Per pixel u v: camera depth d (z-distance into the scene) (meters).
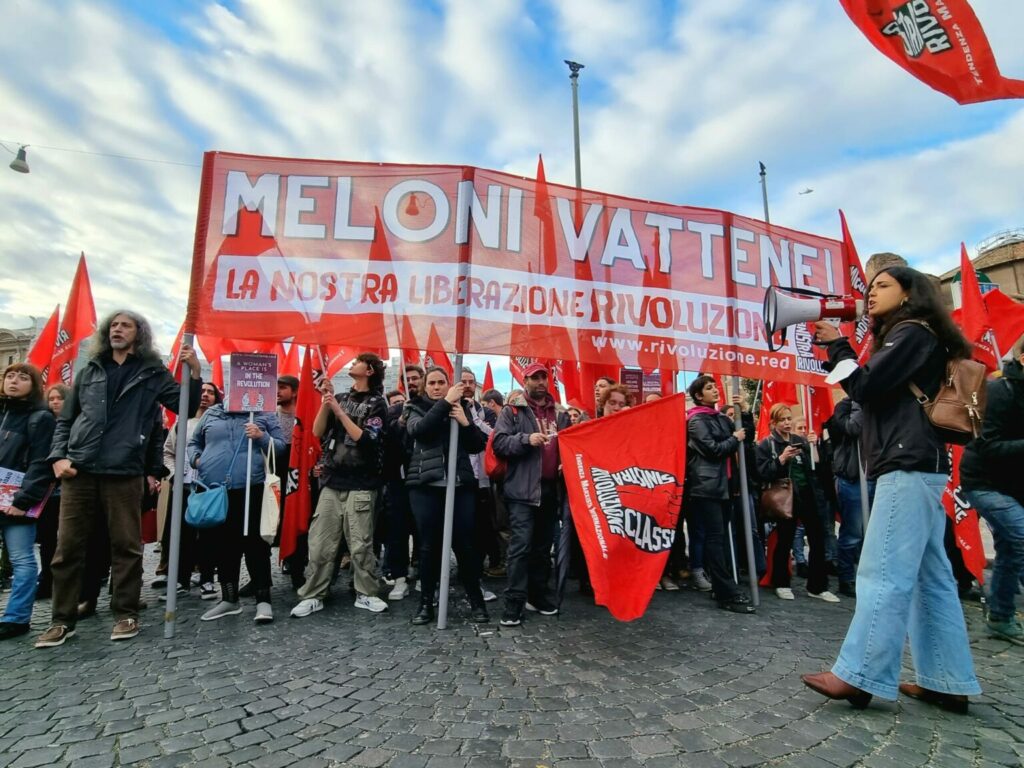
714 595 4.94
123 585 4.01
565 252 4.93
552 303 4.82
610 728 2.67
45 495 4.10
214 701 2.95
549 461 4.69
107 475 3.97
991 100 4.59
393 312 4.49
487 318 4.61
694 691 3.09
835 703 2.95
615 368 6.60
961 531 5.16
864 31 5.08
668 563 6.01
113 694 3.04
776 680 3.26
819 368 5.66
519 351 4.66
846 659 2.91
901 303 3.00
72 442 3.95
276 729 2.65
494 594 5.36
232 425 4.63
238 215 4.49
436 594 5.34
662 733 2.62
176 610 4.63
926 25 4.76
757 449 5.63
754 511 5.90
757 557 5.84
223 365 7.63
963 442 2.86
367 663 3.48
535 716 2.78
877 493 2.95
